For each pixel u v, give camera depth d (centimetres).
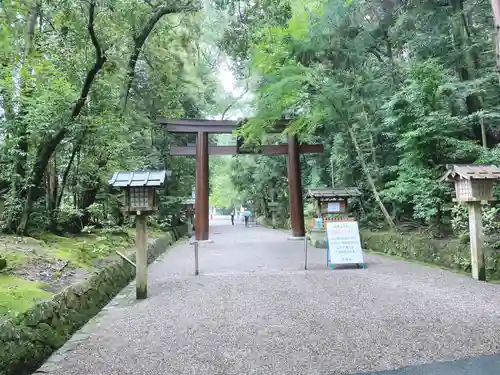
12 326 329
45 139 765
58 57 740
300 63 1159
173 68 1163
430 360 340
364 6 1151
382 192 1047
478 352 355
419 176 870
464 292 582
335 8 1113
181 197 1720
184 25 1122
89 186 1006
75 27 747
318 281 703
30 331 354
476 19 1028
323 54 1194
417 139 855
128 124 1052
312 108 1218
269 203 2603
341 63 1188
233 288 662
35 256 608
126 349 388
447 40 1038
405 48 1220
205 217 1512
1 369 295
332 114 1155
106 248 794
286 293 613
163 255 1177
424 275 725
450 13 1038
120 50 848
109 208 1091
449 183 824
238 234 1991
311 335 412
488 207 766
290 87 1142
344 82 1188
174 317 499
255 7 855
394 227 1088
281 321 465
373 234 1160
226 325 457
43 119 728
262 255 1112
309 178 1991
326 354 359
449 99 946
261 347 382
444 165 847
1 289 416
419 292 592
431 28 1082
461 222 794
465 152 836
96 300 552
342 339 397
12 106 739
